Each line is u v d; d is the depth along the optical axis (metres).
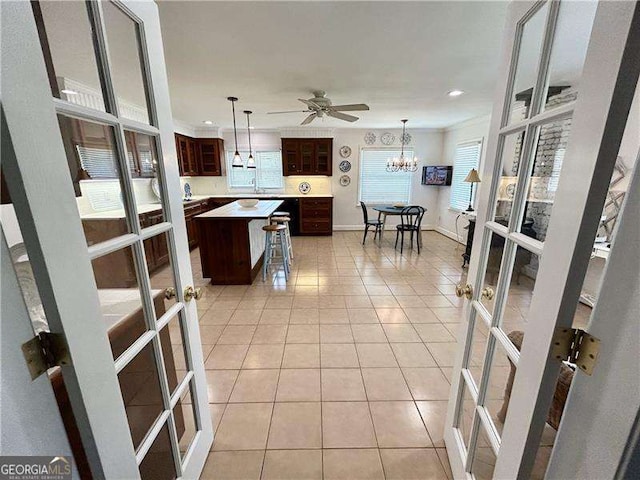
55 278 0.58
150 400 1.05
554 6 0.79
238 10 1.73
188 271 1.26
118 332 0.92
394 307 3.06
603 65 0.54
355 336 2.51
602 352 0.57
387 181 6.82
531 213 0.93
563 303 0.64
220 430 1.59
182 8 1.71
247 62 2.52
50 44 0.76
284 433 1.57
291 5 1.69
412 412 1.71
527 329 0.78
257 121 5.52
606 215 2.39
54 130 0.58
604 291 0.57
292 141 6.24
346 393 1.86
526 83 0.96
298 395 1.84
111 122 0.83
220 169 6.47
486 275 1.16
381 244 5.78
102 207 0.89
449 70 2.74
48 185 0.57
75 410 0.66
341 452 1.47
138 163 1.00
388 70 2.73
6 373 0.52
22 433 0.55
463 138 5.66
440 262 4.62
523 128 0.91
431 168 6.46
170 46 2.20
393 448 1.49
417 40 2.13
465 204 5.64
